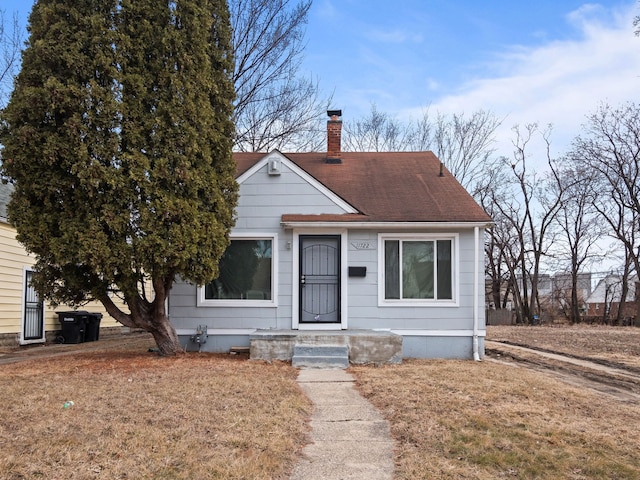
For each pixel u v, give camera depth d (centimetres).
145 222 928
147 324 1092
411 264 1238
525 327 2711
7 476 448
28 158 899
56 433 555
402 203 1279
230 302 1220
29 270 1575
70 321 1661
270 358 1087
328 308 1230
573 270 3428
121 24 955
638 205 3134
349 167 1512
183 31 992
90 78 916
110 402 683
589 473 503
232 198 1117
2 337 1442
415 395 774
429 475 491
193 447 534
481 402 740
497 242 3556
